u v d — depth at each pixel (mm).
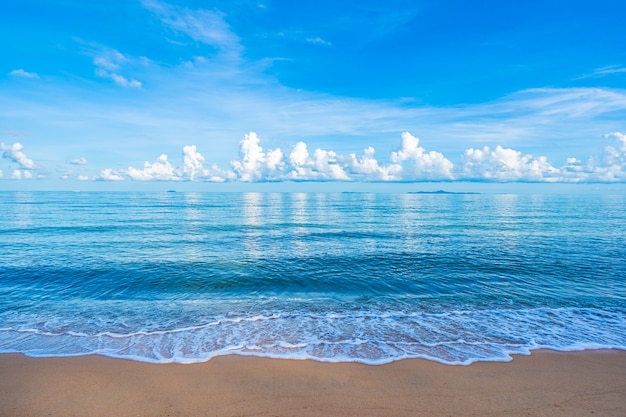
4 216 40688
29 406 5215
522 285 13055
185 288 12711
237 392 5656
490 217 45562
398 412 5121
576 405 5344
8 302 10891
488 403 5383
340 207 72688
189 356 7070
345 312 10117
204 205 74562
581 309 10375
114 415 5012
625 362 6910
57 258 17359
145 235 26234
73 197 110812
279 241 24078
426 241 24125
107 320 9305
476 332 8555
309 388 5805
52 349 7391
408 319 9523
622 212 55188
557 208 68125
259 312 10062
